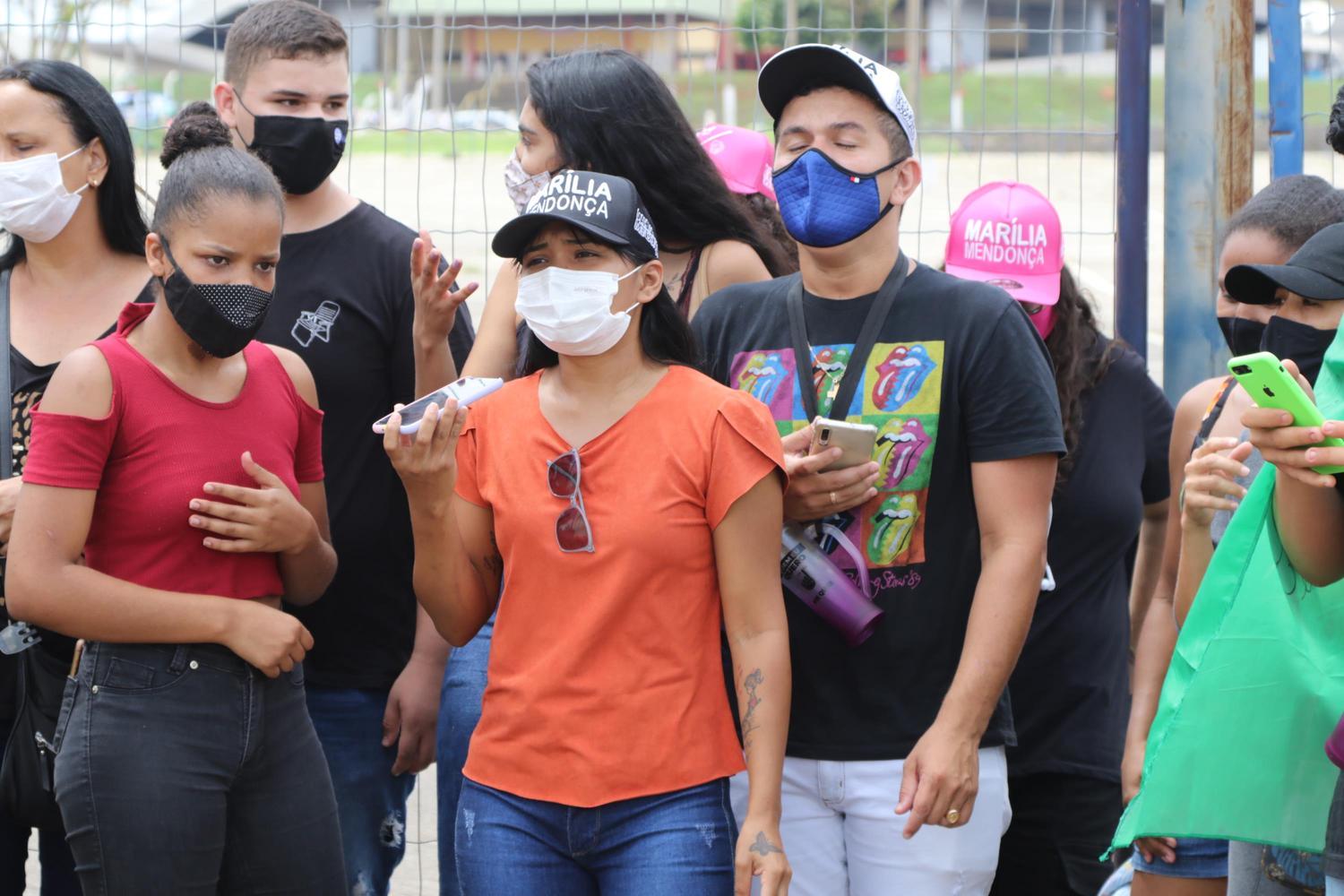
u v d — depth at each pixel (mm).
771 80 5801
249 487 5773
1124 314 7840
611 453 5332
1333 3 9266
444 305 6594
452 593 5570
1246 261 6090
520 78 9062
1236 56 7434
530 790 5285
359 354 7055
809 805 5867
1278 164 7586
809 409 5801
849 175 5676
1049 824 6887
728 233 6641
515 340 6711
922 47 12727
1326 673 4895
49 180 6262
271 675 5730
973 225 7137
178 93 12094
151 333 5742
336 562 6363
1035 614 6871
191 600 5590
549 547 5297
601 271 5309
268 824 5816
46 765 6164
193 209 5547
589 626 5230
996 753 5895
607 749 5215
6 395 6305
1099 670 6871
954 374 5672
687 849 5148
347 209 7242
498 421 5555
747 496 5301
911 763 5484
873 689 5758
